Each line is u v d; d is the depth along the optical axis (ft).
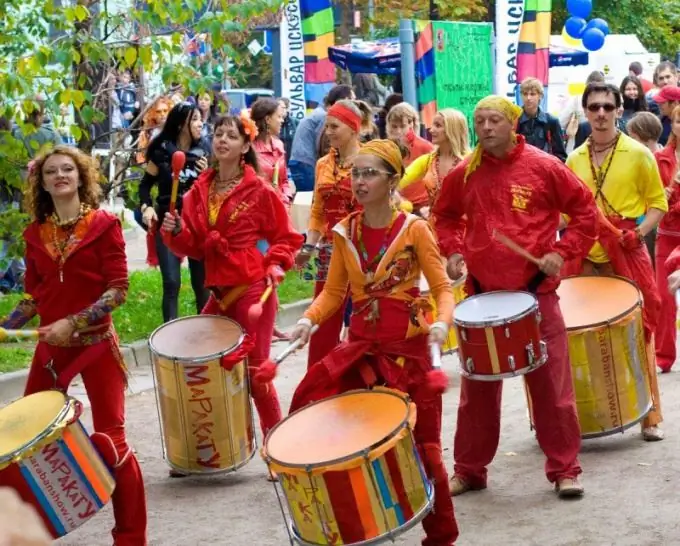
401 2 90.94
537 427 20.39
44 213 18.51
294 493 14.52
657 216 24.61
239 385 21.53
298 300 41.88
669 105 42.19
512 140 19.85
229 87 71.56
